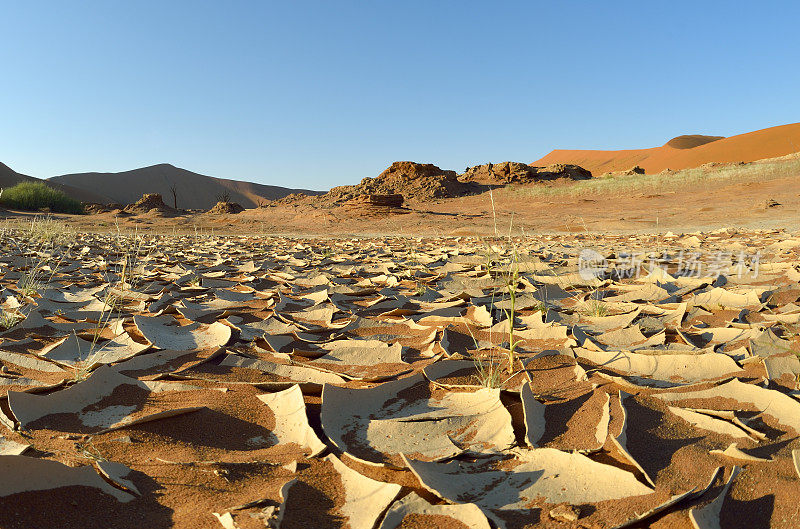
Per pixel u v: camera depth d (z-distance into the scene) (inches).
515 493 63.1
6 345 125.5
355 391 92.2
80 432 79.8
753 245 362.0
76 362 113.5
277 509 57.2
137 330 142.6
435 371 104.4
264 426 84.0
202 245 487.5
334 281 241.8
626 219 799.1
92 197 3272.6
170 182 4197.8
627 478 62.7
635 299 177.9
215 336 135.5
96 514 57.4
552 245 414.9
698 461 67.6
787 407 80.7
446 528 55.4
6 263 295.7
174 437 78.4
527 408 83.4
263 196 4542.3
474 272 250.5
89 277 252.7
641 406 84.9
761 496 60.1
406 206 1387.8
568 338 124.5
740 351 108.4
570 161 3892.7
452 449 73.7
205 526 55.1
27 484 58.4
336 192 1758.1
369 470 69.4
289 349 127.4
